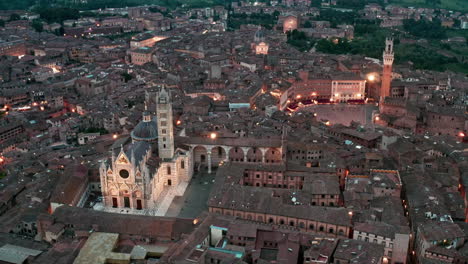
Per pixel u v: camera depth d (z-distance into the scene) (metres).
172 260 169.25
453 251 181.75
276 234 186.75
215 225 191.75
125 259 181.12
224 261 168.25
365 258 169.75
